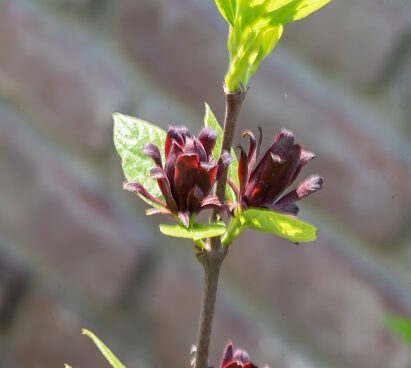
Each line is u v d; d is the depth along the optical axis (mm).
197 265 1016
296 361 986
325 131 980
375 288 977
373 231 978
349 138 979
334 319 982
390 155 974
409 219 970
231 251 998
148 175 509
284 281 989
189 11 1006
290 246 988
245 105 990
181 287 1014
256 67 471
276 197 471
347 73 982
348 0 979
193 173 454
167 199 457
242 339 994
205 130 465
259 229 471
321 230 986
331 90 984
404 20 971
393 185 973
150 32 1016
